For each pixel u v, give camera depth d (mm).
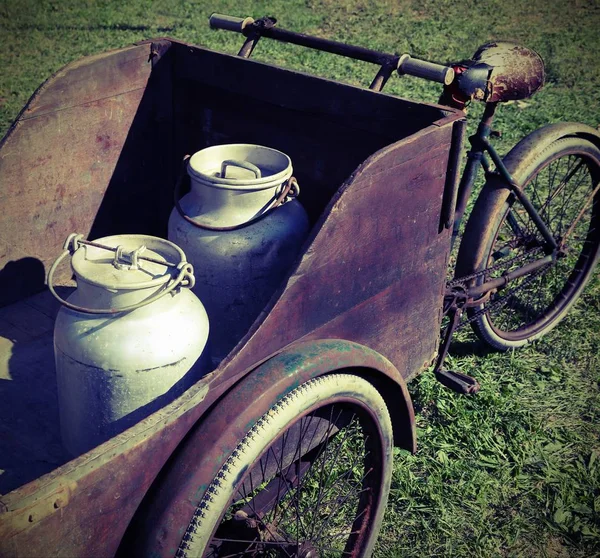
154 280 1030
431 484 1489
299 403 996
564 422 1662
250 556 1188
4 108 3490
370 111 1349
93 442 1099
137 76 1555
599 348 1889
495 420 1651
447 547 1366
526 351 1885
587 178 2703
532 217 1689
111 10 5242
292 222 1342
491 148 1543
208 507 897
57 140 1452
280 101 1485
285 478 1277
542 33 4801
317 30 4871
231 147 1408
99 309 1039
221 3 5438
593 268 1900
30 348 1384
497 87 1459
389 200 1123
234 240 1291
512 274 1674
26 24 4883
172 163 1702
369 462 1217
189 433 925
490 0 5570
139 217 1690
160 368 1046
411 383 1752
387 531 1401
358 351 1096
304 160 1507
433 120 1244
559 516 1423
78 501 777
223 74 1546
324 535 1343
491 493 1482
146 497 892
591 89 3756
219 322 1360
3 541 705
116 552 874
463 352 1863
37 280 1516
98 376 1035
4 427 1212
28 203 1443
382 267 1174
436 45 4566
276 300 995
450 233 1308
